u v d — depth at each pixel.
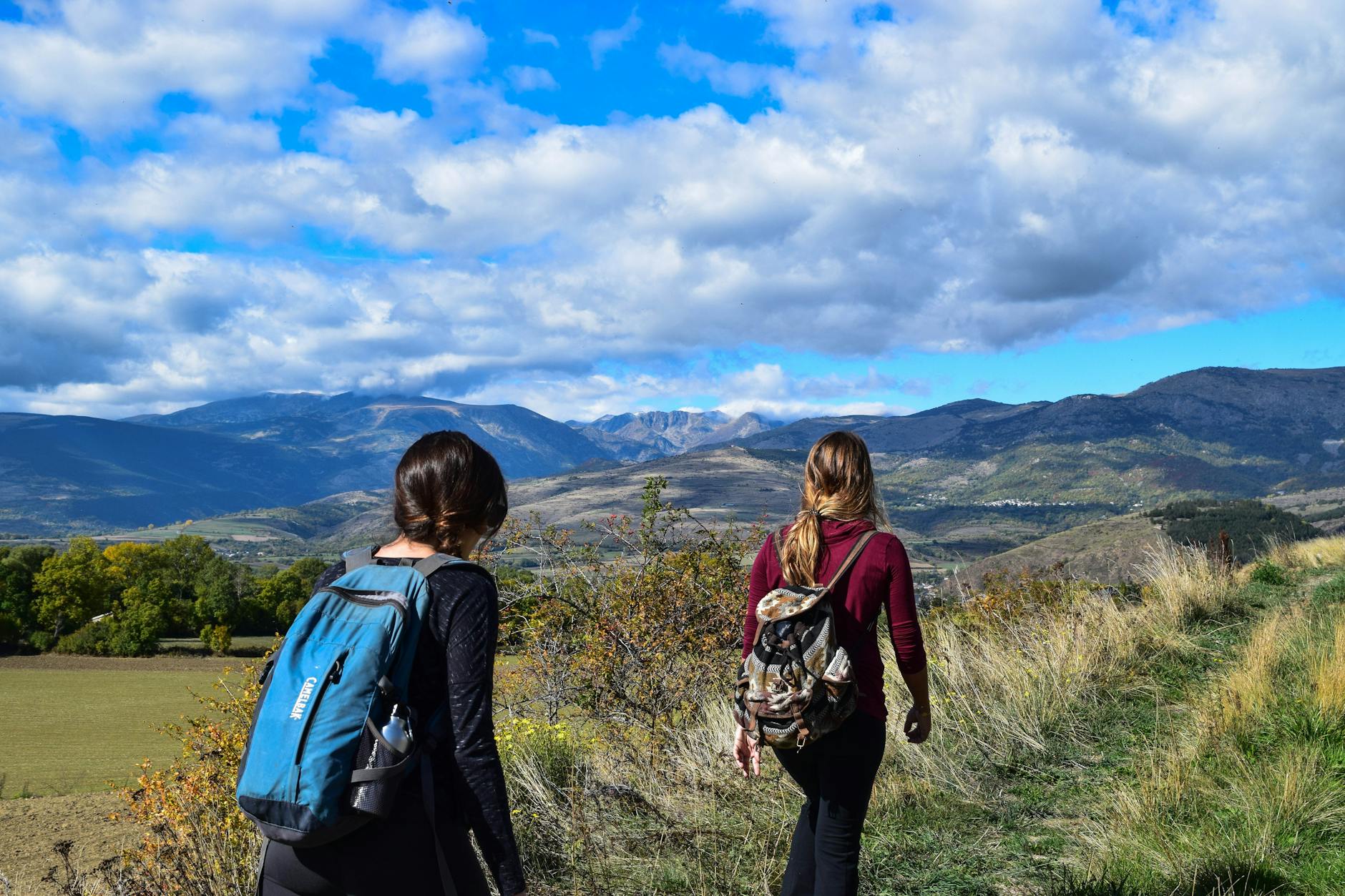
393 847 1.67
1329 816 3.37
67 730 48.19
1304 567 11.73
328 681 1.65
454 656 1.74
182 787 4.39
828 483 2.65
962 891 3.20
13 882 9.50
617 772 4.61
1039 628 6.78
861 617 2.50
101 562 86.19
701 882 3.31
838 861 2.48
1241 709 4.66
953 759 4.51
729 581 6.64
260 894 1.76
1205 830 3.39
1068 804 3.98
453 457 1.95
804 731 2.37
